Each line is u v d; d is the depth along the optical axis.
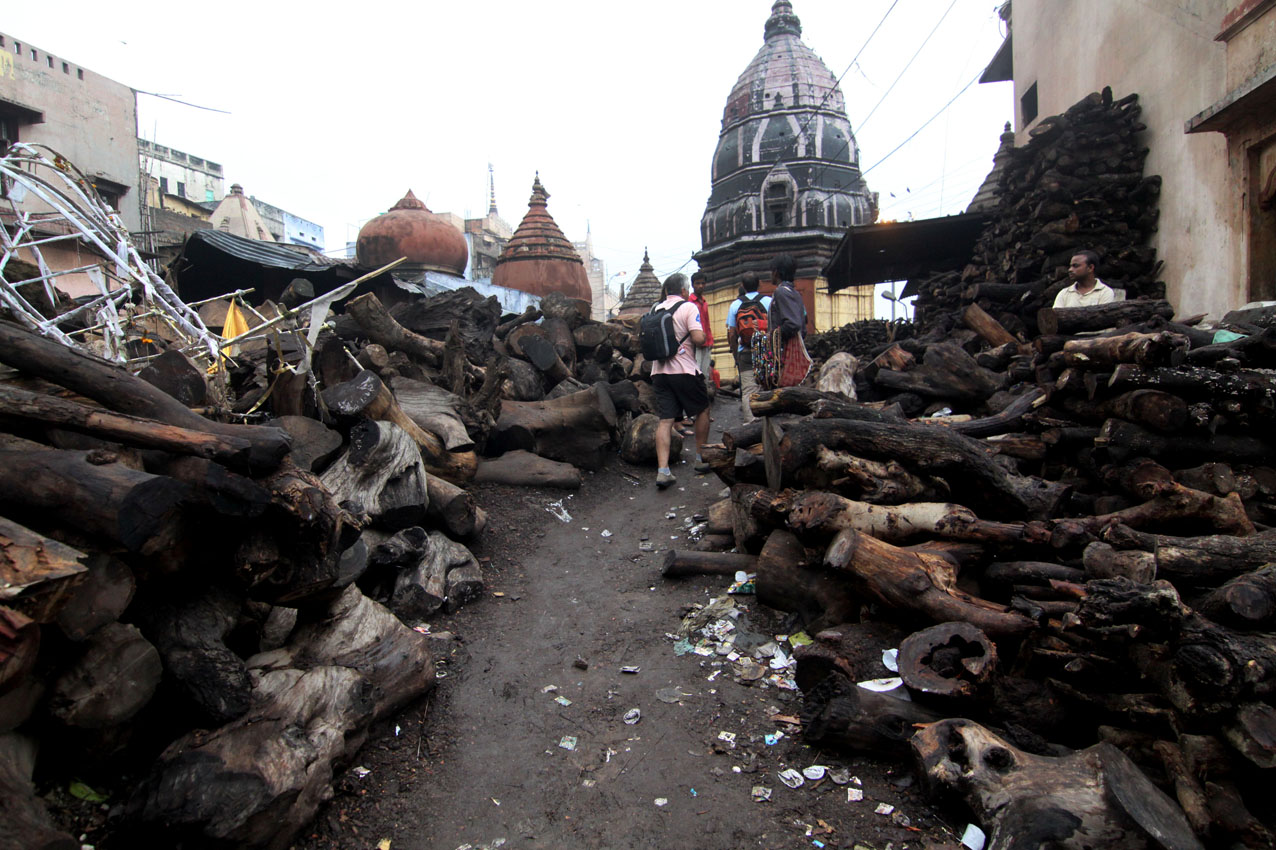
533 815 2.65
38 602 1.83
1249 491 3.47
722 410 11.36
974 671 2.69
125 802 2.34
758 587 4.00
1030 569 3.29
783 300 6.14
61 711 2.16
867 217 29.19
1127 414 3.75
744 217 28.97
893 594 3.21
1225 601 2.39
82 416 2.46
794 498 3.87
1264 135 5.92
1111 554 2.96
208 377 4.73
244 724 2.46
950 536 3.46
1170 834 2.09
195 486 2.41
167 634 2.52
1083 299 5.87
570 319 10.25
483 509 5.77
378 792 2.75
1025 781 2.33
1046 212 8.12
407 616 4.07
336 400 4.79
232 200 25.72
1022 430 4.89
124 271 4.69
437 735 3.12
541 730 3.16
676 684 3.47
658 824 2.57
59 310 5.04
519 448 6.95
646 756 2.95
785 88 29.69
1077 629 2.60
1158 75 7.69
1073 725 2.77
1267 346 3.71
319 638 3.14
